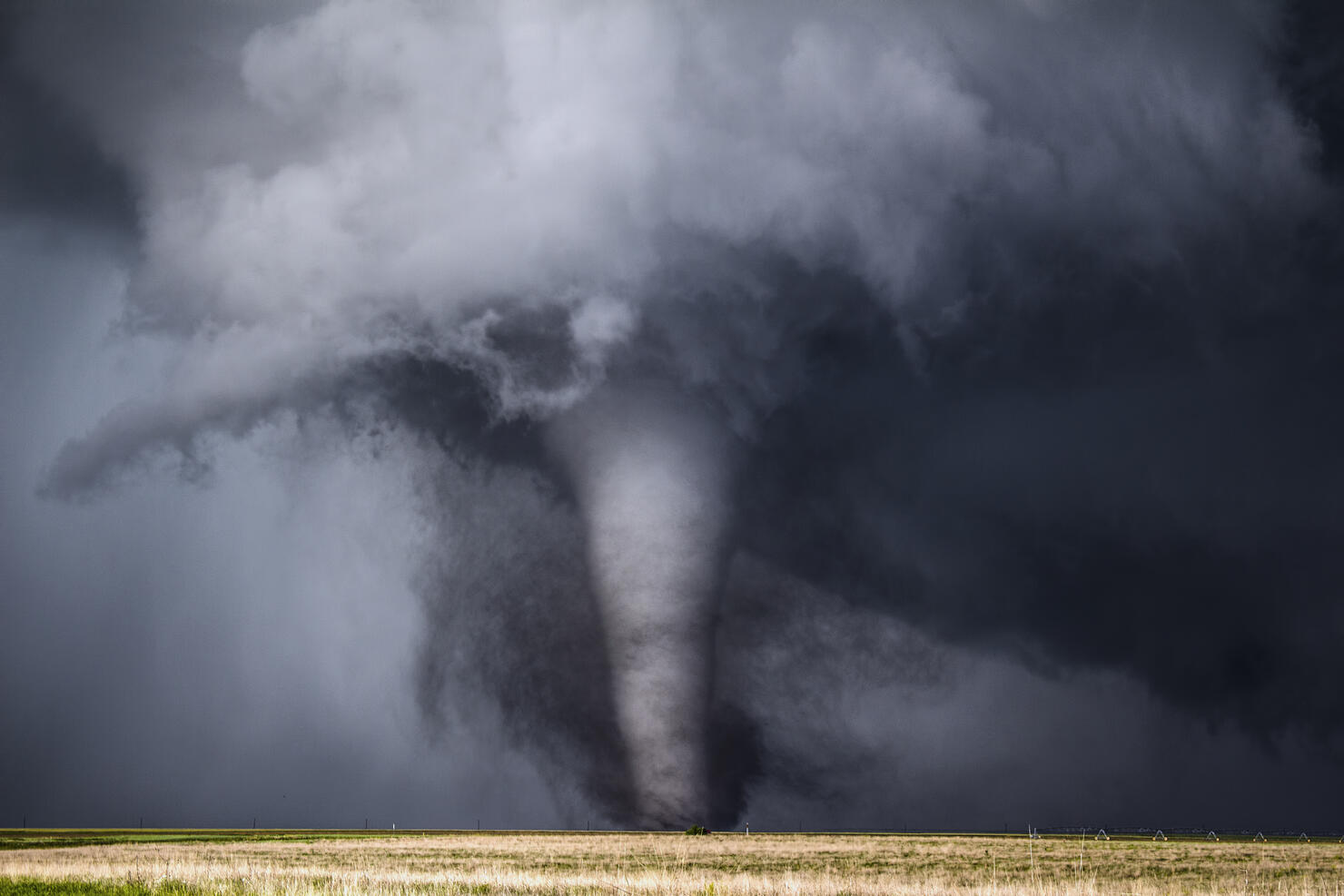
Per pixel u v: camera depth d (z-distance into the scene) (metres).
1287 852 71.12
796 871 51.38
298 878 41.16
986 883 42.88
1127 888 40.03
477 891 37.34
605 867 54.59
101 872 43.34
